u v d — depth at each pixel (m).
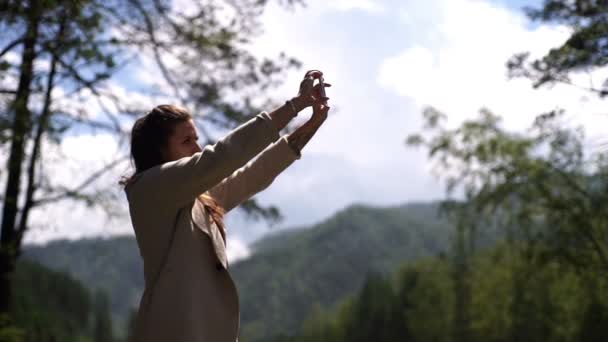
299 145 2.32
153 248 1.99
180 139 2.12
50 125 7.55
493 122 14.46
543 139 11.96
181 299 1.92
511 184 13.80
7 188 9.42
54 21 6.13
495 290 30.41
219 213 2.14
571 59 4.79
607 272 13.71
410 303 83.75
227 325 1.97
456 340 38.38
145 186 1.97
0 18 5.98
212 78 8.79
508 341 31.66
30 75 7.13
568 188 13.35
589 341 22.09
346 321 108.38
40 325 11.62
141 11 7.55
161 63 8.23
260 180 2.29
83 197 8.99
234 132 1.96
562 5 5.00
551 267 15.41
